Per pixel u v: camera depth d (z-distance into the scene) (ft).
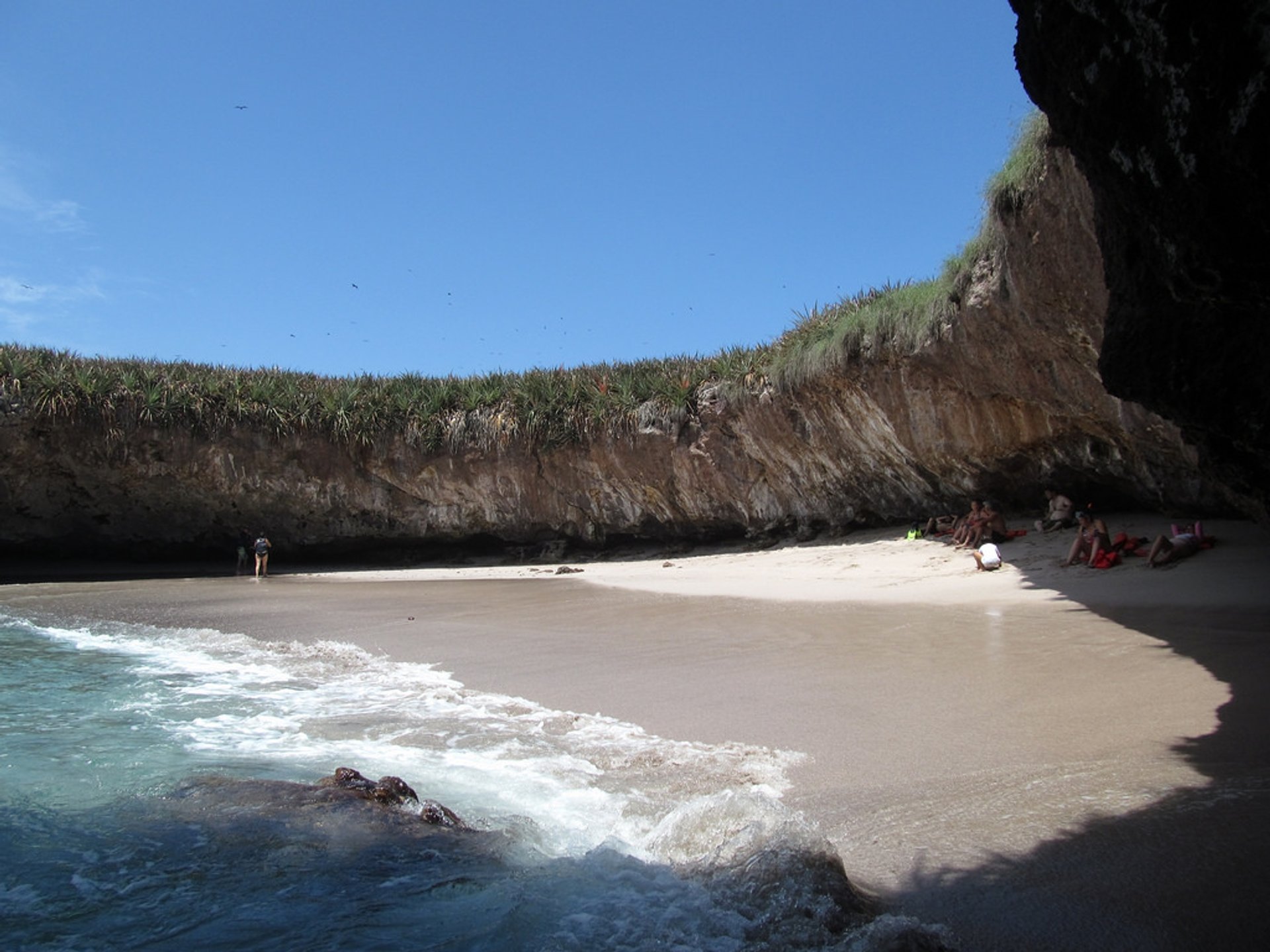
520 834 14.25
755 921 10.44
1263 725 16.35
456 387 85.05
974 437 51.96
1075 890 10.50
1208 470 20.16
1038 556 44.09
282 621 42.29
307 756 19.35
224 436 80.59
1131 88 14.02
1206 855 10.93
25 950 11.12
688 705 22.07
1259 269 13.42
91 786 17.38
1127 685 20.45
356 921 11.56
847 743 17.90
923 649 26.94
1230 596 30.09
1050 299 39.40
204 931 11.52
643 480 73.41
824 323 62.49
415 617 41.73
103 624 43.73
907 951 9.18
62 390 76.54
